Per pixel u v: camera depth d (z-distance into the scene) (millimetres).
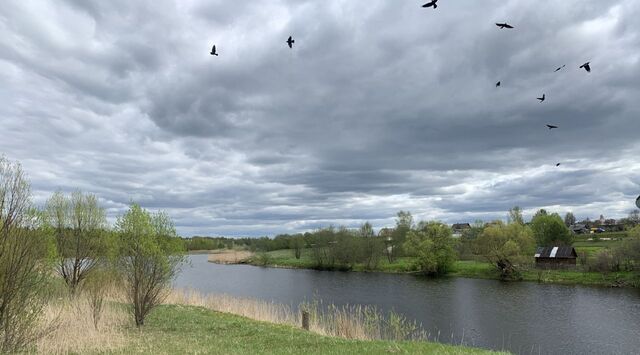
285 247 131750
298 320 26656
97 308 18297
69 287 24797
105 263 26797
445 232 83375
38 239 12828
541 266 79625
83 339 14492
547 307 47844
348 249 92875
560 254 83312
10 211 11867
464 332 36750
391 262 101188
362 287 64250
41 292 13609
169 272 20984
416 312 44781
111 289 28156
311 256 102688
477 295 56438
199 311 24406
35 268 12719
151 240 19484
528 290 60969
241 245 163125
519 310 46156
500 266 77562
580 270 74688
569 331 37156
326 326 24484
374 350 14391
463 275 80375
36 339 12891
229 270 92812
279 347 15117
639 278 64375
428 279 75875
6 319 11789
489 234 79062
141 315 19031
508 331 37125
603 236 120938
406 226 102000
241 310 26828
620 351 31656
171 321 20422
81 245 26328
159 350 13508
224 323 20250
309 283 68312
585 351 31656
